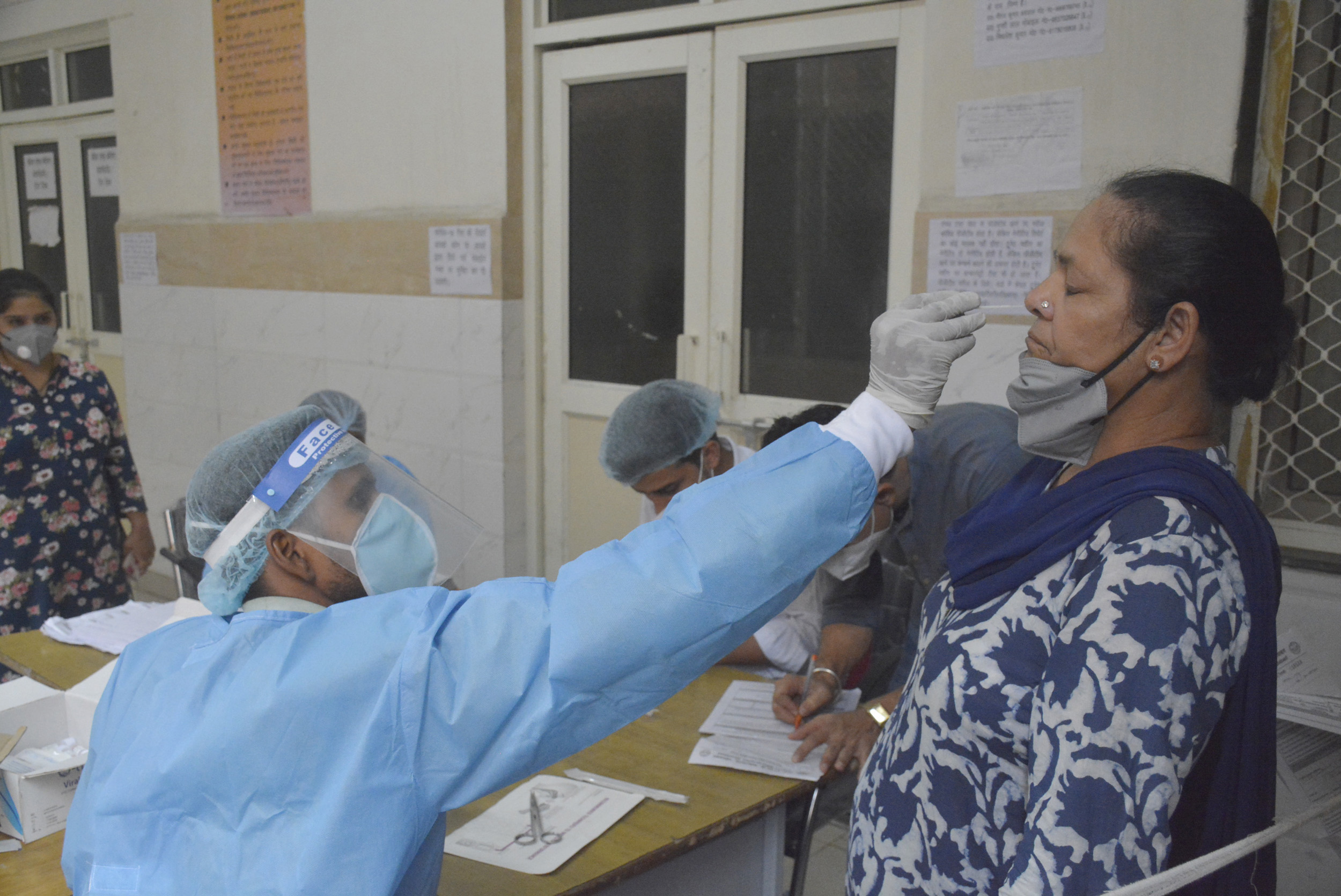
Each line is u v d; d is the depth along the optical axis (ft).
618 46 9.65
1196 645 2.48
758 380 9.39
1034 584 2.78
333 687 2.64
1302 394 6.68
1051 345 2.88
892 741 3.20
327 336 12.05
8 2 15.46
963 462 5.80
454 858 4.23
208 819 2.68
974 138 7.29
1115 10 6.61
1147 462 2.71
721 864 4.90
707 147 9.25
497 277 10.34
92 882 2.69
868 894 3.10
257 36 12.09
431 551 3.25
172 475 14.39
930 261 7.59
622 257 10.12
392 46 10.85
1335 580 6.40
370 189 11.40
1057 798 2.49
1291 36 6.38
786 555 2.65
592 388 10.39
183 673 2.88
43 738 4.96
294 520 2.98
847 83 8.45
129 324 14.53
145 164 13.84
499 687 2.64
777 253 9.09
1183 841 2.84
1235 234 2.63
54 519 8.78
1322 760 5.34
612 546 2.83
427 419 11.25
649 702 2.73
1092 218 2.83
